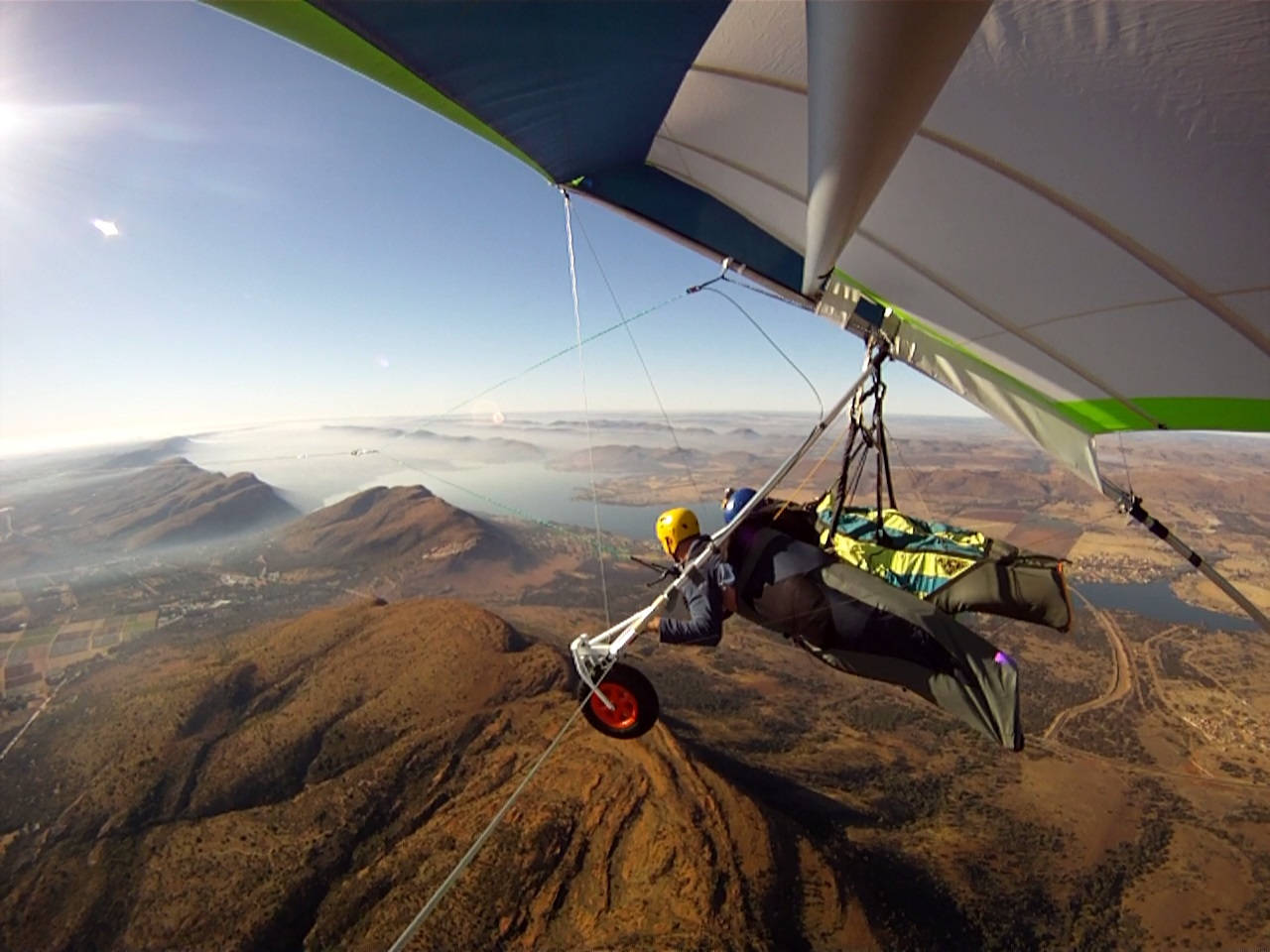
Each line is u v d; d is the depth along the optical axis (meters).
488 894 56.53
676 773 73.00
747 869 58.75
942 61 1.21
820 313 5.95
